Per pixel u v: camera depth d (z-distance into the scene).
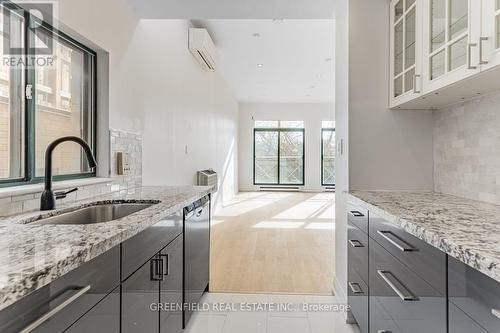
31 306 0.68
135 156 2.66
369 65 2.28
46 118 1.79
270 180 10.69
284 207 7.21
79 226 1.11
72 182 1.84
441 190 2.19
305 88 8.44
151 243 1.42
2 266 0.70
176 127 3.90
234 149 9.42
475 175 1.84
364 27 2.29
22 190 1.43
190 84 4.59
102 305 0.99
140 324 1.29
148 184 2.96
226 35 4.85
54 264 0.72
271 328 2.14
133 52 2.60
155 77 3.14
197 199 2.24
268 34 4.82
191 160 4.66
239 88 8.48
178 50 3.96
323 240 4.36
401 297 1.29
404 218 1.29
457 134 2.01
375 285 1.65
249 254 3.72
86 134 2.15
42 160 1.76
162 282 1.57
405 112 2.28
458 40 1.44
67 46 1.96
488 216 1.33
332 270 3.22
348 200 2.19
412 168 2.29
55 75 1.86
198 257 2.35
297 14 2.70
